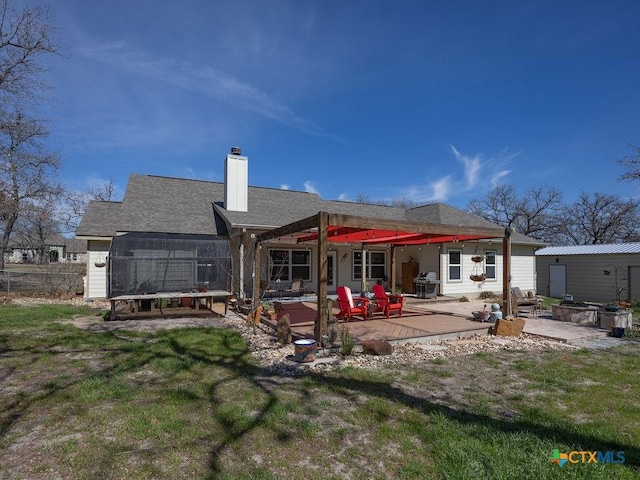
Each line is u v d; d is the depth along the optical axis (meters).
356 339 7.73
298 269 16.84
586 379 5.58
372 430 3.76
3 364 5.87
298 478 2.92
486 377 5.60
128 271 10.91
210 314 11.72
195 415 4.05
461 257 17.97
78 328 8.89
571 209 37.81
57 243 55.91
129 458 3.17
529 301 14.22
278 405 4.34
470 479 2.88
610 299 18.70
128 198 15.57
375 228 7.95
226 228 15.00
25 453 3.25
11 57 16.45
